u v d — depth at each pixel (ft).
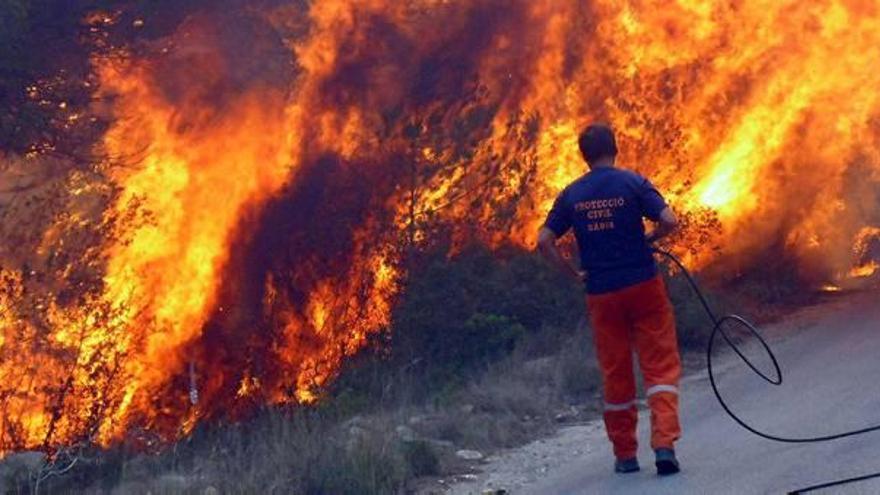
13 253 117.50
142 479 68.33
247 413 109.50
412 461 60.85
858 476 46.65
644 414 68.90
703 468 51.83
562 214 53.11
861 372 67.87
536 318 96.37
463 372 88.33
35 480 72.59
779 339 88.22
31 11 107.14
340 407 81.61
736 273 108.37
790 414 60.44
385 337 101.86
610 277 51.75
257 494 57.82
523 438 67.67
